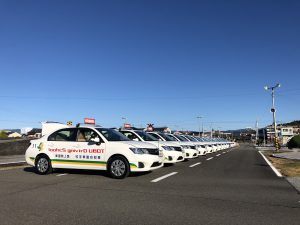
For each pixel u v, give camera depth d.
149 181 11.17
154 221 6.33
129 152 11.79
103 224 6.12
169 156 16.25
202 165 17.94
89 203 7.75
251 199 8.37
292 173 14.32
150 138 16.02
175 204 7.73
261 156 28.84
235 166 17.64
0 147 30.59
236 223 6.24
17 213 6.82
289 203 7.94
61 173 13.18
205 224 6.16
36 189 9.48
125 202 7.88
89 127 12.78
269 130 128.50
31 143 13.38
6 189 9.45
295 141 50.03
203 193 9.09
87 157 12.36
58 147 12.86
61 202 7.83
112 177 11.89
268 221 6.38
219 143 44.84
